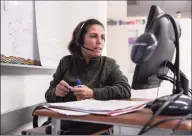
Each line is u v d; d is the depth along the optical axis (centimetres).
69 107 59
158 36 56
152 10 59
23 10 163
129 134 57
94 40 115
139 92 253
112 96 92
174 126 46
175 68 65
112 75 112
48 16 203
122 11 298
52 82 118
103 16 245
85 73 114
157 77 69
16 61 145
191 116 50
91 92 89
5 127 136
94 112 55
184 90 69
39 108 63
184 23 266
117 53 278
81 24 120
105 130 74
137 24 278
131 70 270
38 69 182
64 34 233
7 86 142
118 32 279
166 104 52
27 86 165
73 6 238
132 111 59
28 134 77
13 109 147
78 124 71
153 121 48
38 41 183
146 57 52
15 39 152
